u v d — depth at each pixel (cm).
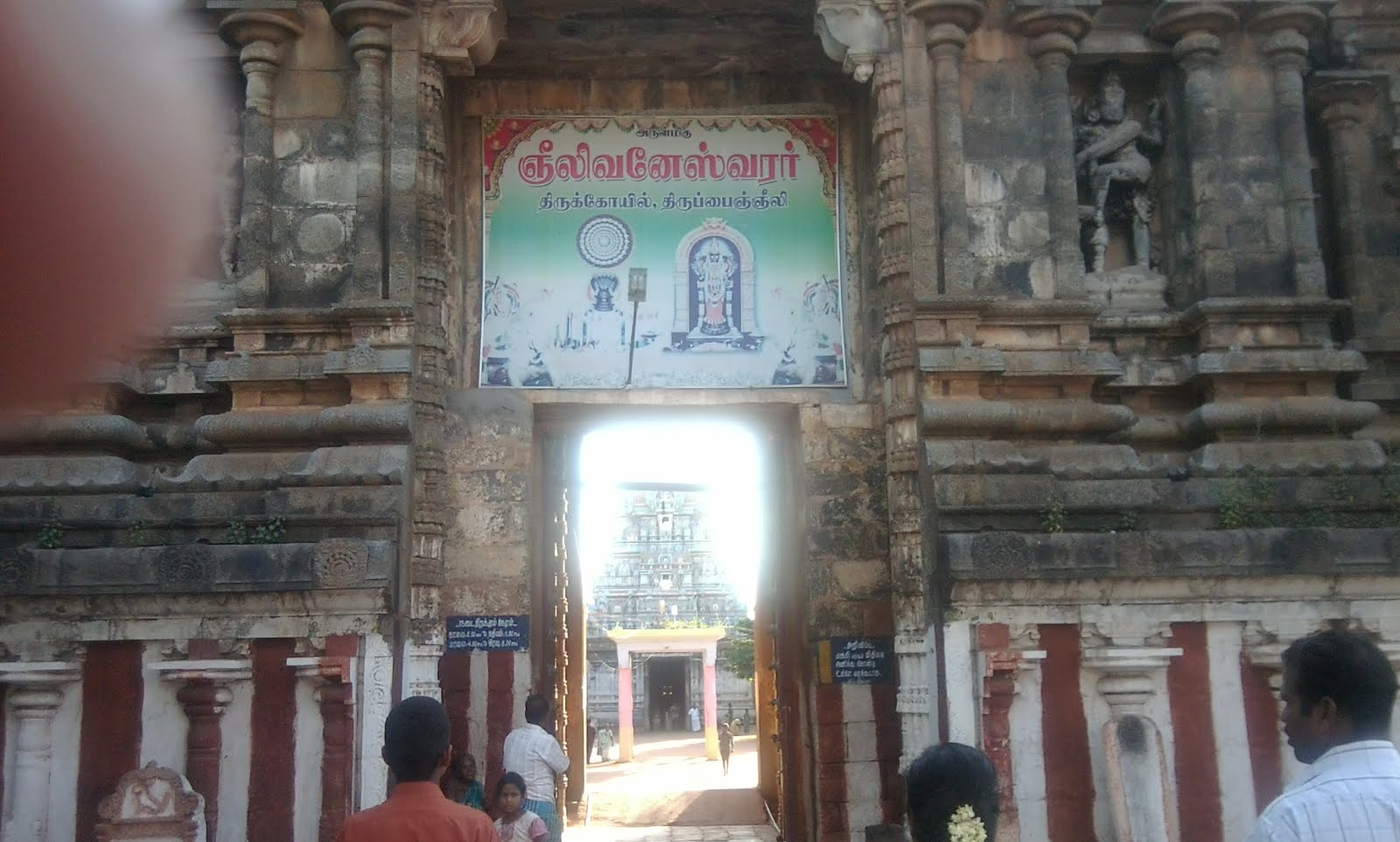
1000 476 1038
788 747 1295
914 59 1128
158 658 965
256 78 1120
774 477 1364
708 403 1251
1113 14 1184
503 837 884
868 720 1162
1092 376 1076
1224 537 977
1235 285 1116
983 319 1089
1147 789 941
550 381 1249
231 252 1152
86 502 1026
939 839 365
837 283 1279
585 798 1816
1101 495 1024
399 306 1065
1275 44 1149
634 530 5294
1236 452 1070
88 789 948
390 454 1044
